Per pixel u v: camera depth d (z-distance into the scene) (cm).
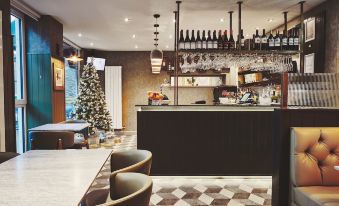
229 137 509
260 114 507
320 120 319
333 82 529
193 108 534
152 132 509
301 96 526
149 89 1191
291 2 594
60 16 682
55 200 164
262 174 511
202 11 652
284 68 619
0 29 466
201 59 611
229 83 1135
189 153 510
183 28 817
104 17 689
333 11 563
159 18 700
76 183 194
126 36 902
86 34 871
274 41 604
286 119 316
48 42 678
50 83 684
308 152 295
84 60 1130
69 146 443
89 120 886
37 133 433
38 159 263
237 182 494
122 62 1189
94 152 292
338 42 549
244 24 780
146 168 241
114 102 1170
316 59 615
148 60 1192
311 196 262
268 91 734
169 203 398
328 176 288
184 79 1157
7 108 488
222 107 537
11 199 165
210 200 409
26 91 687
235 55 611
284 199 320
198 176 511
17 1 566
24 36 675
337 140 293
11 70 501
